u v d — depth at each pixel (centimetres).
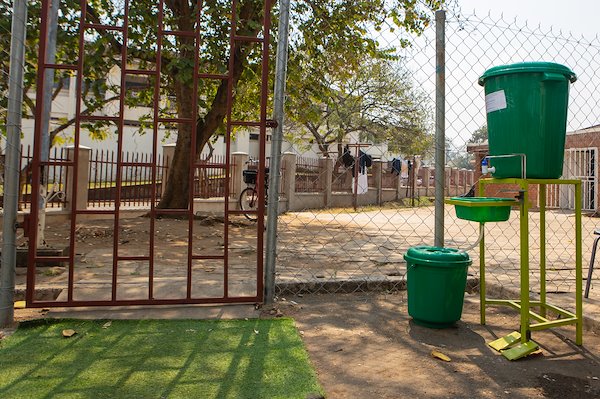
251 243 739
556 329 323
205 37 905
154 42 851
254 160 1689
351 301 388
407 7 956
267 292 363
